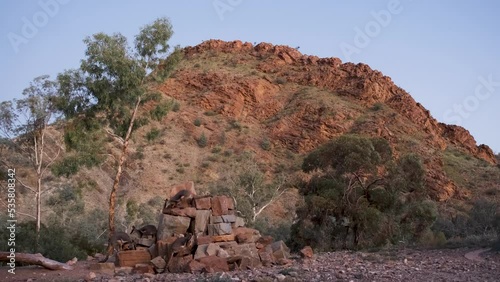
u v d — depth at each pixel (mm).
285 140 92375
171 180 77062
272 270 16797
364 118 96625
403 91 106875
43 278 16391
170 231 18969
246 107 100750
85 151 30797
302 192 39656
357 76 107500
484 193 80875
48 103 33938
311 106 98375
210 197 19609
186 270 17016
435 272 16203
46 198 51812
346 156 37125
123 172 74688
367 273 15734
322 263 19141
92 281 15703
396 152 86812
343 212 36469
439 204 74188
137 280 15539
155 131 33094
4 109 33469
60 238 26328
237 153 87750
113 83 30000
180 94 104188
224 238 18359
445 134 102000
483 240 25859
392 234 35625
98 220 51688
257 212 60375
